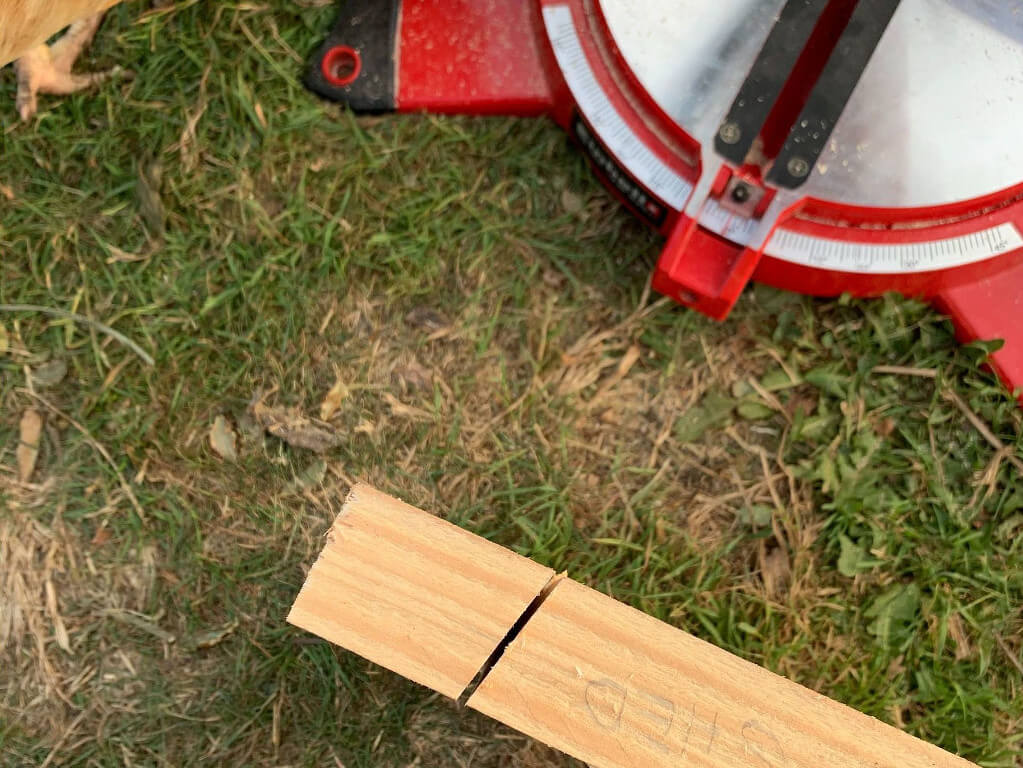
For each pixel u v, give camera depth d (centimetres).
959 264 44
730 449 47
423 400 47
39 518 46
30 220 47
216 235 47
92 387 46
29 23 34
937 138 42
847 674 45
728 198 44
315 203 48
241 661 45
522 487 46
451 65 47
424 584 30
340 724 45
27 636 45
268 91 48
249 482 46
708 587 46
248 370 47
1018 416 46
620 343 48
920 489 46
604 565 46
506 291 48
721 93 43
